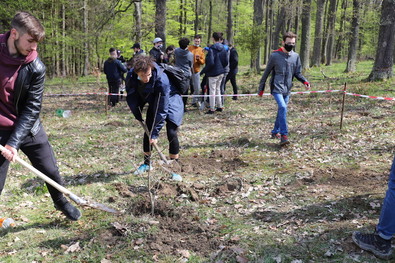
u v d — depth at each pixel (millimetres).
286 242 3154
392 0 12461
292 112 9297
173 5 25359
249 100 11438
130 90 4523
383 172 4656
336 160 5328
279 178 4742
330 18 26016
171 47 10766
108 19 18891
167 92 4445
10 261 3080
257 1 21016
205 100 10000
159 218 3711
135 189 4629
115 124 8703
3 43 2744
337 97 10836
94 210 4023
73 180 5082
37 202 4375
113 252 3160
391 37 12844
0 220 3713
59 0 20391
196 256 3039
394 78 12984
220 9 41938
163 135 7410
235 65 11195
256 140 6664
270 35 32750
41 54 22078
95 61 25188
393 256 2883
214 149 6285
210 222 3627
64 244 3355
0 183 3074
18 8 17375
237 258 2945
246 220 3650
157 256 3053
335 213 3631
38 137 3205
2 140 3006
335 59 38594
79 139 7406
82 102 12789
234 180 4715
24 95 2953
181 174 5102
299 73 6348
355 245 3021
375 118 7785
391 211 2773
